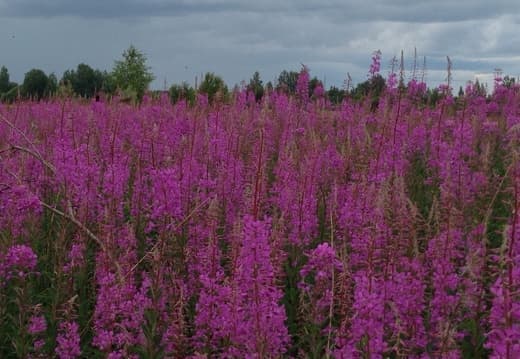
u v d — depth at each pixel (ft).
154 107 48.19
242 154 34.42
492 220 25.58
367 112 47.37
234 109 42.55
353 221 21.84
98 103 47.96
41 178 30.42
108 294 17.93
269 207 27.48
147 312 18.04
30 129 42.73
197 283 20.81
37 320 19.38
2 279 20.26
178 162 26.32
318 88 56.49
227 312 15.21
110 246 21.01
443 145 31.37
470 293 16.96
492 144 40.22
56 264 22.33
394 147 30.58
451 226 18.24
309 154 29.04
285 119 43.88
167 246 21.59
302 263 22.84
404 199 18.61
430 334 16.85
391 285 16.20
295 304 20.63
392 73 41.65
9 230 22.65
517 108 52.80
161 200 21.26
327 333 17.40
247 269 13.98
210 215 18.62
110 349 17.58
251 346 14.56
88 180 25.30
